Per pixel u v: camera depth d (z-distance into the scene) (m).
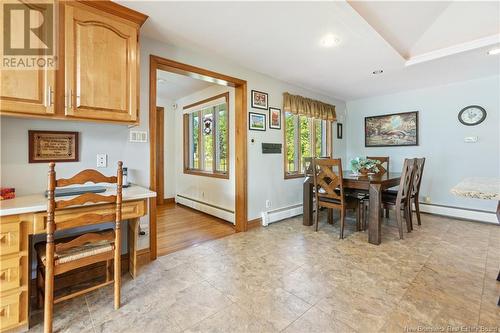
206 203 4.35
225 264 2.29
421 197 4.22
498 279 1.94
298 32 2.23
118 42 1.80
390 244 2.77
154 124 2.37
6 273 1.34
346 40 2.40
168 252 2.59
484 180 2.02
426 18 2.41
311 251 2.59
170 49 2.47
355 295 1.77
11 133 1.70
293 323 1.48
